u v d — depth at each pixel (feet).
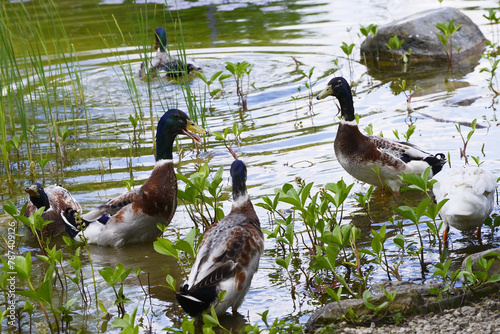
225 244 26.43
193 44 75.92
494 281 26.27
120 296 28.12
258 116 53.98
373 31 65.77
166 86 63.26
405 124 49.19
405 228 34.94
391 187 40.40
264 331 26.11
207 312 26.43
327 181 41.37
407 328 24.81
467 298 26.86
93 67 69.56
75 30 82.48
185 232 36.45
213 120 53.67
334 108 54.85
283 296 29.04
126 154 48.32
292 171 42.98
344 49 61.98
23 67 67.92
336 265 31.48
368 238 33.96
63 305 29.55
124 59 71.87
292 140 48.42
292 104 56.39
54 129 49.39
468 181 30.04
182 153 47.91
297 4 93.04
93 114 56.90
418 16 69.72
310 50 71.51
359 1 92.58
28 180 44.91
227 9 92.43
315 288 29.45
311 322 26.17
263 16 87.40
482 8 82.58
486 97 53.21
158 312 28.53
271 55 70.74
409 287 26.89
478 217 29.89
